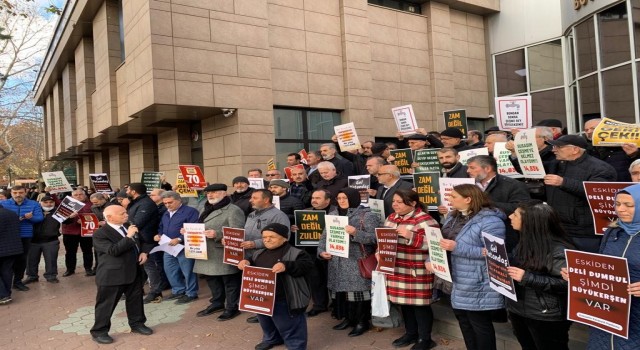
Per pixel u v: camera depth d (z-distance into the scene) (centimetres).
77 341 562
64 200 878
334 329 549
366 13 1362
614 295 257
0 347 554
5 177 4878
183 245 688
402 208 453
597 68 1119
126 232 567
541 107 1512
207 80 1056
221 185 635
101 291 551
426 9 1557
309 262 459
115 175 1944
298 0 1253
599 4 1090
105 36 1353
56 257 916
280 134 1226
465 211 388
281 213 575
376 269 452
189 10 1038
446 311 528
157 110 1075
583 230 411
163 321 621
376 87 1405
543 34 1502
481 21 1689
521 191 430
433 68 1527
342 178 640
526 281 309
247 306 450
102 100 1398
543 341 325
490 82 1678
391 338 510
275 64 1203
